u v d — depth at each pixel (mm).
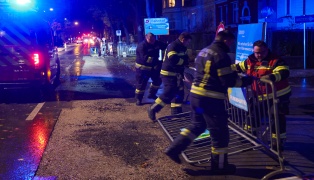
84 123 7516
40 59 10305
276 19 21656
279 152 4500
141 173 4863
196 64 4648
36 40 10227
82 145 6078
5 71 10195
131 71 18406
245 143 5844
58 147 5996
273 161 5121
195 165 5066
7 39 10133
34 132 6906
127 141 6258
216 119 4531
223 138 4605
